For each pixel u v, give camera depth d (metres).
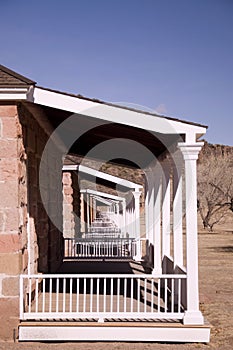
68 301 10.16
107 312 8.51
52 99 8.59
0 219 8.30
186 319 8.42
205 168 43.50
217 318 10.81
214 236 35.28
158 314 8.48
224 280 16.42
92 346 8.14
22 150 8.91
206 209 48.66
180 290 8.98
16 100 8.30
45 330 8.29
